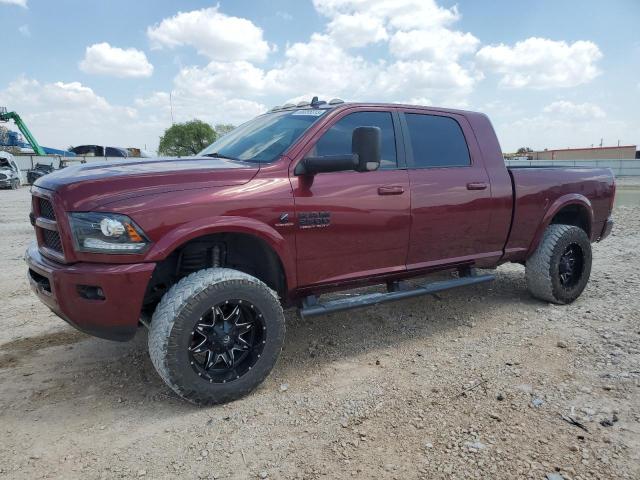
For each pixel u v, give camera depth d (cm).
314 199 351
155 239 293
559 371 348
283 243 339
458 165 440
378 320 473
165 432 286
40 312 505
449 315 485
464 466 247
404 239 402
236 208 319
